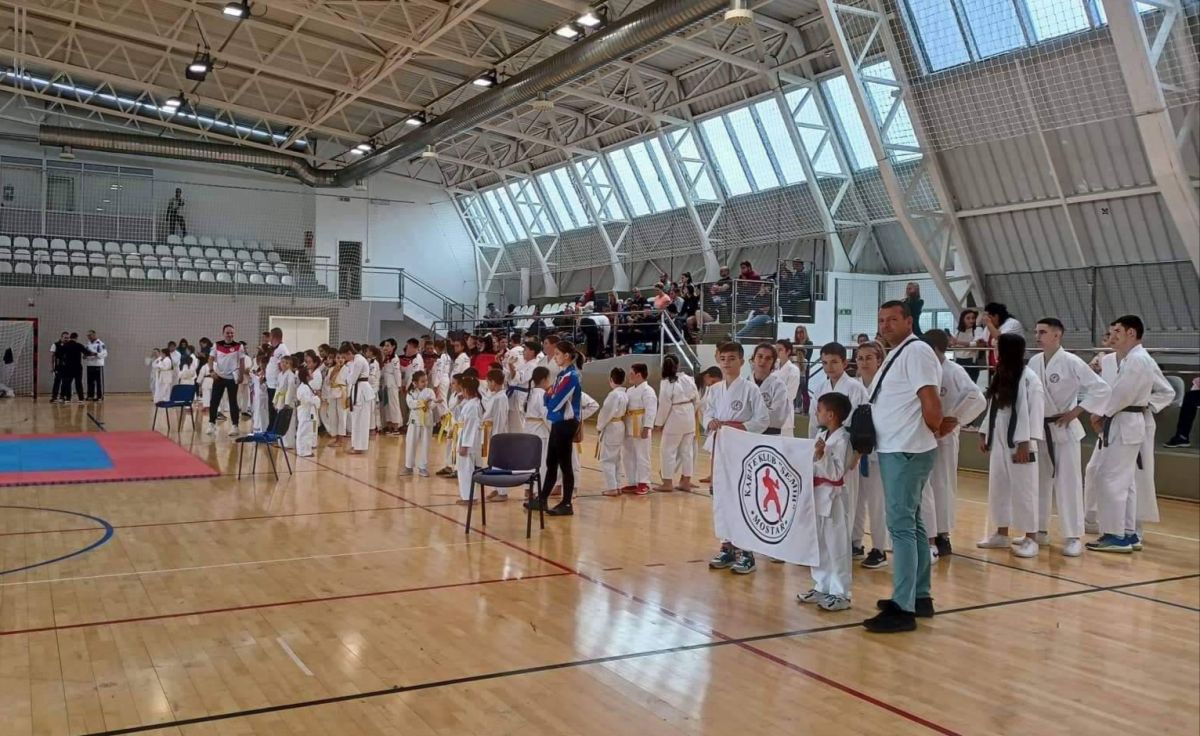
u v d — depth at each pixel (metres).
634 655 4.42
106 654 4.28
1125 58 10.18
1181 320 13.18
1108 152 12.47
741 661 4.38
